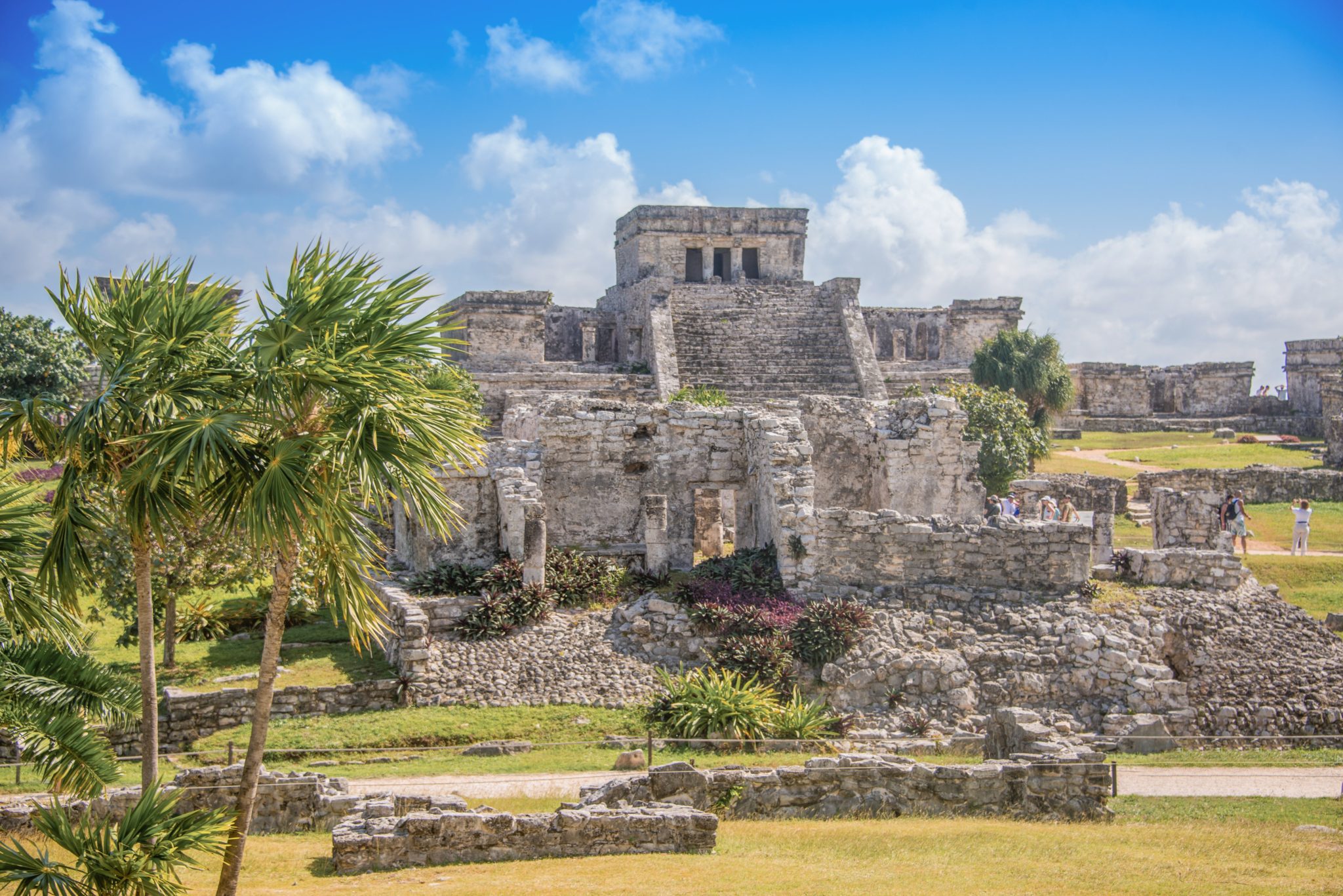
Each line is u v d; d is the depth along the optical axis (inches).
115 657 979.9
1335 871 506.3
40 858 432.5
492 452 1147.3
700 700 834.8
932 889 468.8
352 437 453.7
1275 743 890.7
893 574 1007.0
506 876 502.6
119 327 478.9
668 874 498.3
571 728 847.7
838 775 639.1
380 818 559.2
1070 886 478.9
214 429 442.9
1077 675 917.8
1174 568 1026.7
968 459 1205.7
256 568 930.1
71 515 477.4
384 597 989.2
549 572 1031.6
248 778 459.5
